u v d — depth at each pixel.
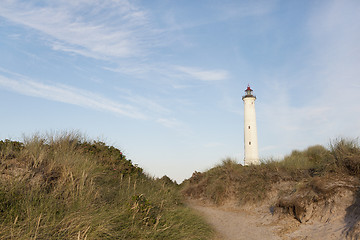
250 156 35.53
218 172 14.99
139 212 6.43
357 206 6.64
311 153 15.29
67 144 9.13
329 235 6.22
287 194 9.73
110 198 6.88
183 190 16.33
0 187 5.27
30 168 6.41
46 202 5.38
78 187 6.35
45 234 4.45
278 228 7.76
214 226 8.66
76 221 4.93
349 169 8.33
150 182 10.63
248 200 11.16
